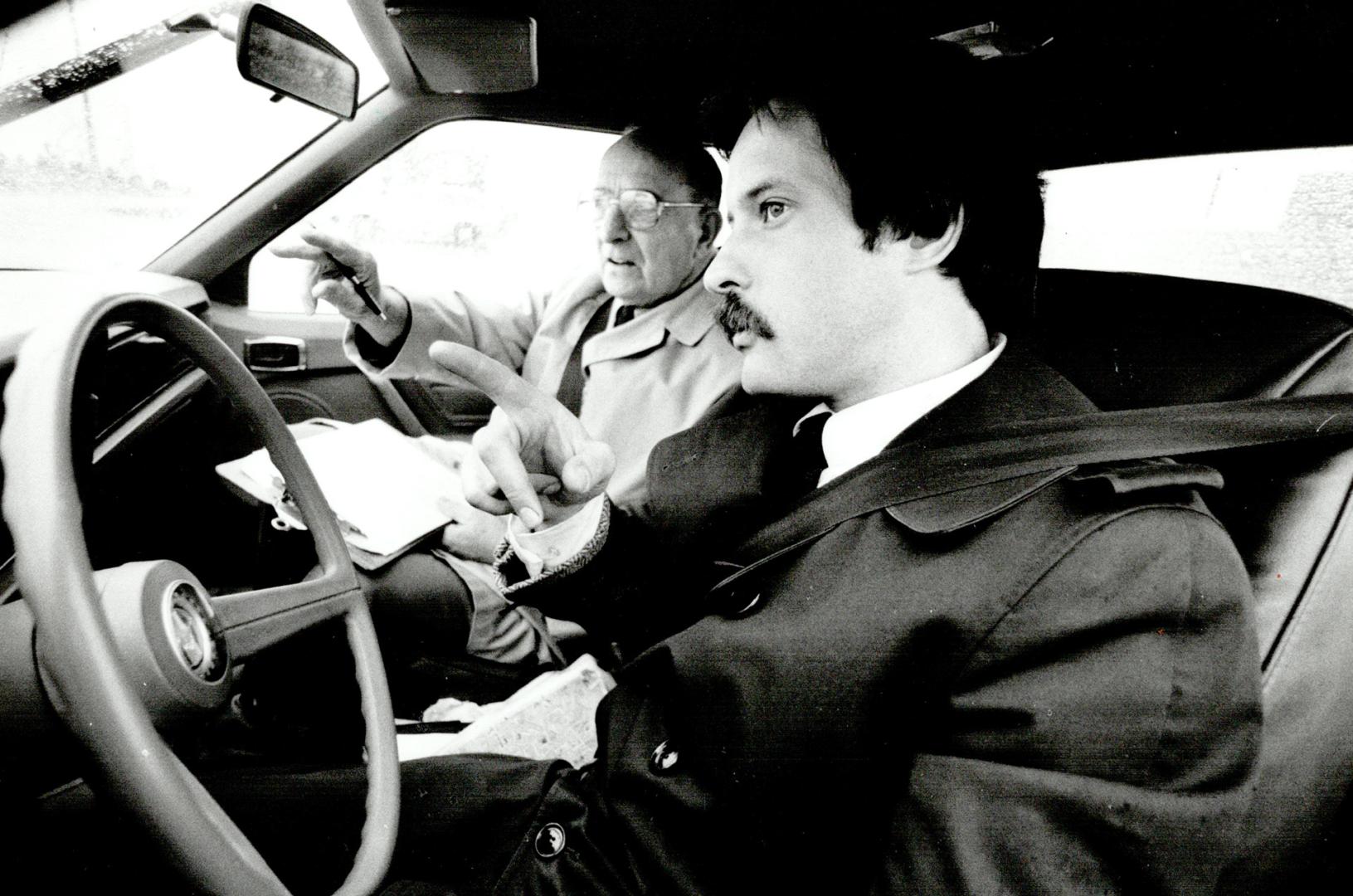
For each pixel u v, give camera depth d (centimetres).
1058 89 117
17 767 57
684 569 106
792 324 83
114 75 142
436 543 143
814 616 75
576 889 75
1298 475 78
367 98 168
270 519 133
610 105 163
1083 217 125
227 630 69
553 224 187
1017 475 72
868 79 77
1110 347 99
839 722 71
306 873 82
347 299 162
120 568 61
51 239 143
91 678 52
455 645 137
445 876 84
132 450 129
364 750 101
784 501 95
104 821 69
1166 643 61
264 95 161
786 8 125
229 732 98
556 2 132
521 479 84
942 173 77
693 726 78
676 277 165
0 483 73
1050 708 60
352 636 86
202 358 82
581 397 181
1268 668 73
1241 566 66
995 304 85
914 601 69
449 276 191
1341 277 105
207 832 54
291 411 184
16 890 67
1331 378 84
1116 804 56
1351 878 90
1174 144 118
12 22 124
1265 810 77
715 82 149
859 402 88
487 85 141
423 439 169
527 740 103
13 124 133
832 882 73
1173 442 76
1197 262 115
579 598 103
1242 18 98
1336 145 108
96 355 68
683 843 75
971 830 58
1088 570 64
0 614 57
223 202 171
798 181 79
